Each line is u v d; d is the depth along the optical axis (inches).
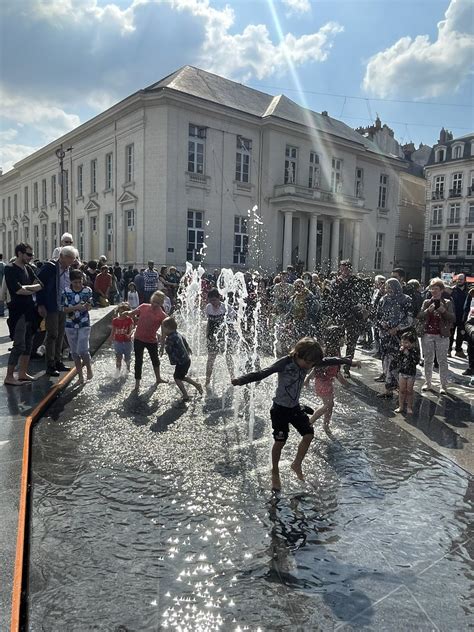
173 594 104.3
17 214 1956.2
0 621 90.5
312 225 1264.8
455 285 420.5
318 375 214.5
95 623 94.4
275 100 1323.8
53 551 117.2
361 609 102.5
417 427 225.3
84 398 246.8
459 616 101.3
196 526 132.2
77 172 1423.5
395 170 1626.5
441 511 145.9
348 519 139.7
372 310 362.6
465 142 1870.1
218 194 1139.3
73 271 259.1
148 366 339.6
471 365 339.6
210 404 247.9
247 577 111.5
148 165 1071.6
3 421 197.5
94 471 162.6
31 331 253.0
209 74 1233.4
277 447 159.3
